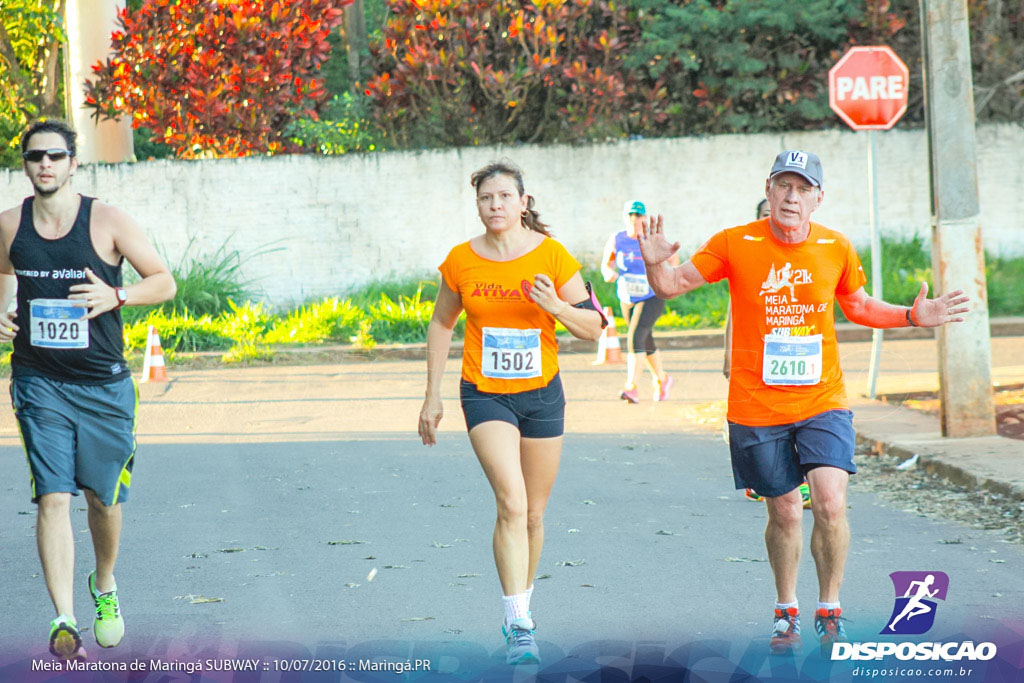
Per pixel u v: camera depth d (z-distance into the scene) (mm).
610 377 34000
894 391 27953
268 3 50344
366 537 16625
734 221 50219
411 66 49812
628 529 16859
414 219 49906
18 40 56094
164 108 49938
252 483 20500
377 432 25953
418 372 36656
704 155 49906
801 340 11516
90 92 49719
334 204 49719
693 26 50344
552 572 14695
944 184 21188
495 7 50188
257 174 49438
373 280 50000
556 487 19750
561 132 51125
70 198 11570
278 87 50438
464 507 18484
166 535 16828
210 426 27141
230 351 40781
